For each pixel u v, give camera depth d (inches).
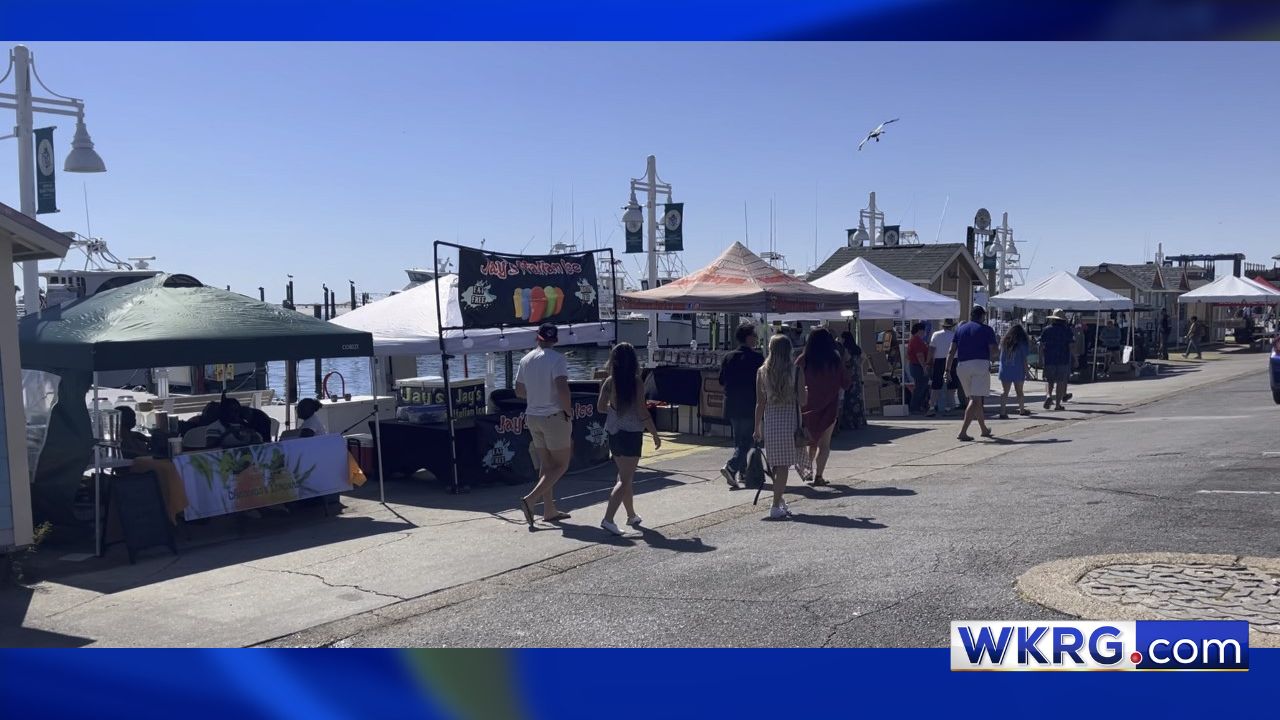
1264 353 1435.8
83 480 326.3
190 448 360.8
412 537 335.0
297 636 233.8
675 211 829.2
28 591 279.9
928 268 1028.5
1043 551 270.4
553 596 257.6
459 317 461.7
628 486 329.7
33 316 385.4
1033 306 994.7
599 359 2155.5
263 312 373.7
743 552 292.7
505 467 427.2
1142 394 785.6
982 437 534.6
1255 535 275.6
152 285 378.6
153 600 268.2
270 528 358.6
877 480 411.2
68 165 518.9
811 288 575.5
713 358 576.7
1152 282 1478.8
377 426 407.5
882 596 239.1
